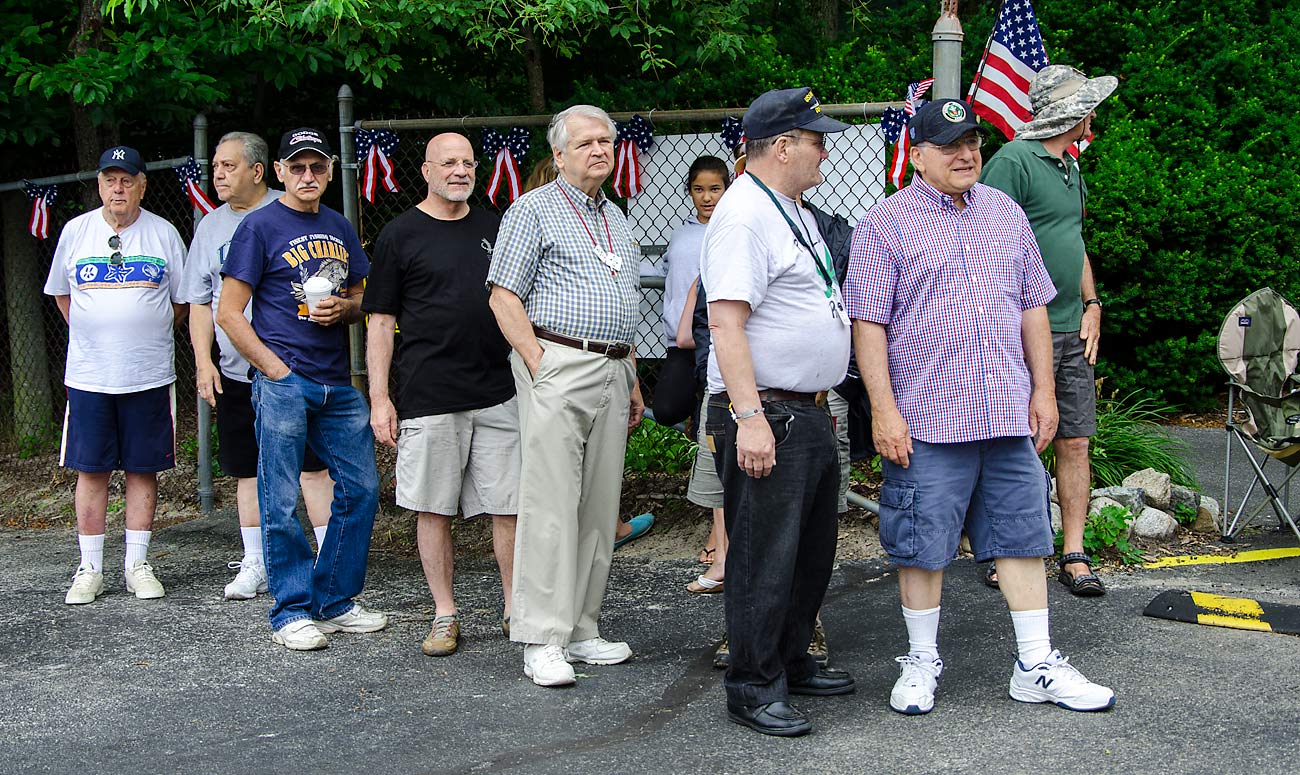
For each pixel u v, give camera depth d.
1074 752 3.50
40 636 5.03
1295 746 3.48
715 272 3.60
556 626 4.26
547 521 4.24
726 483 3.78
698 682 4.24
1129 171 8.65
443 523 4.71
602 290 4.25
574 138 4.25
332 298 4.76
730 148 6.18
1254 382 5.69
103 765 3.66
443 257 4.60
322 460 4.95
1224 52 9.57
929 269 3.76
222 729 3.93
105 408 5.54
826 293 3.70
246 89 8.22
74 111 7.94
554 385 4.20
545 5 6.29
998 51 5.68
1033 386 3.94
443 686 4.28
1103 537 5.43
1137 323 8.88
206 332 5.54
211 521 7.02
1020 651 3.92
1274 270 9.02
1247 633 4.45
